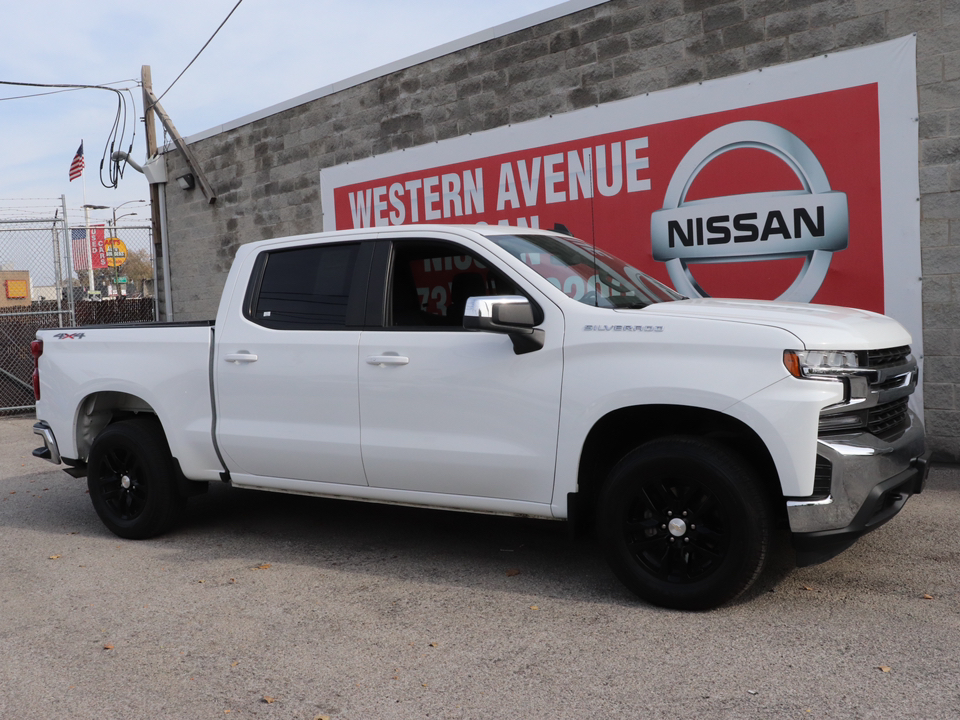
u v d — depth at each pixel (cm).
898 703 306
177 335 557
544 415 425
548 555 505
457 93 990
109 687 348
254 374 520
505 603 427
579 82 877
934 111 666
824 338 373
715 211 788
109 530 600
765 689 321
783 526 402
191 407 548
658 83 820
